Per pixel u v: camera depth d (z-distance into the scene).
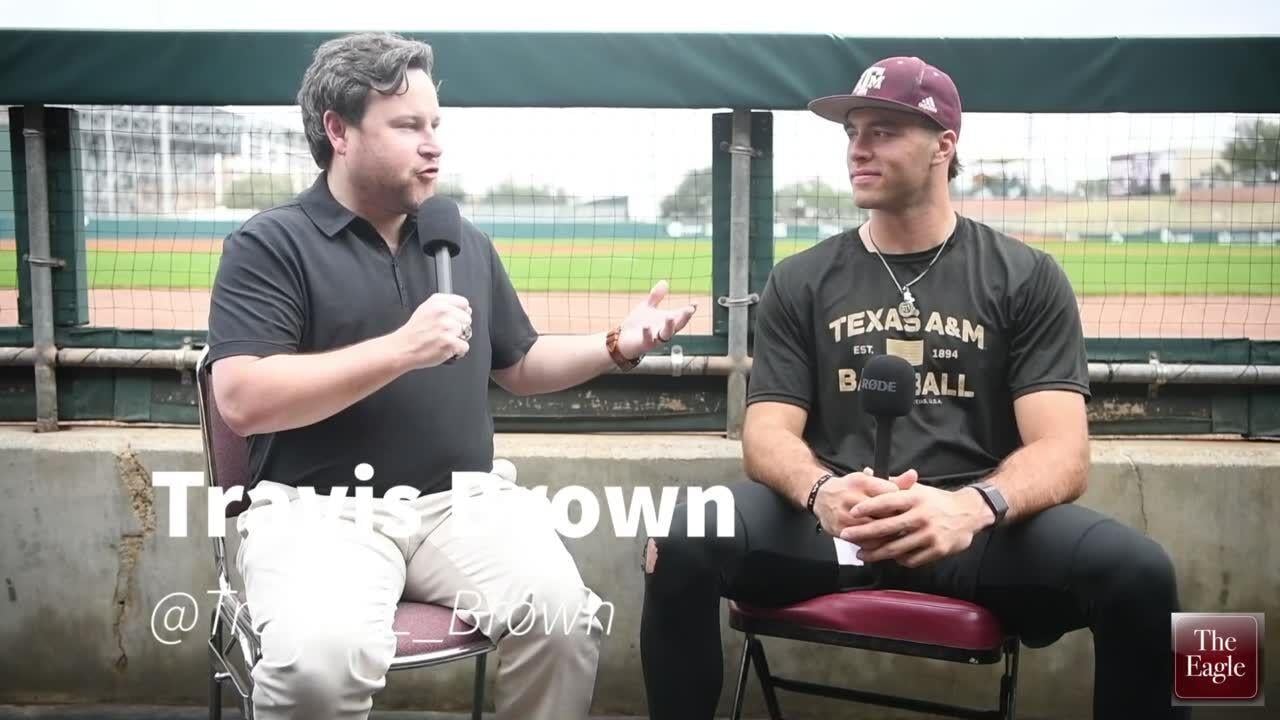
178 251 3.22
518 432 3.11
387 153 2.03
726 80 2.82
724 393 3.07
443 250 2.04
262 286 2.00
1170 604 1.92
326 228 2.08
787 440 2.26
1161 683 1.93
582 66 2.82
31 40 2.84
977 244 2.34
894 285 2.33
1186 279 3.04
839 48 2.79
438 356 1.83
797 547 2.14
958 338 2.28
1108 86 2.78
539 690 2.03
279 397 1.86
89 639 2.99
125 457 2.94
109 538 2.96
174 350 3.05
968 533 1.96
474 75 2.83
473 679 3.02
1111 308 3.08
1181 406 3.00
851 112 2.29
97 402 3.10
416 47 2.08
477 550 2.07
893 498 1.95
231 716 2.96
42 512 2.96
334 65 2.04
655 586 2.09
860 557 2.00
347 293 2.07
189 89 2.85
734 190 2.93
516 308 2.39
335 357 1.87
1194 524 2.85
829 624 2.08
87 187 3.12
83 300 3.09
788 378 2.38
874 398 1.98
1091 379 2.93
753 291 3.02
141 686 3.01
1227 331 3.02
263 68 2.84
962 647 1.99
